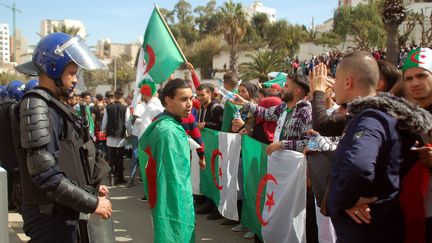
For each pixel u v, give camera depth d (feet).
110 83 185.68
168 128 10.49
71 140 8.00
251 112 16.03
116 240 16.57
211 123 20.53
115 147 27.78
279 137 13.64
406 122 6.56
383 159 6.46
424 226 6.95
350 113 7.13
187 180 10.53
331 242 11.68
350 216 6.77
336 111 9.21
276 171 13.39
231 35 133.90
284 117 13.73
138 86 24.82
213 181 18.98
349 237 6.88
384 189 6.57
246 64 127.24
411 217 6.84
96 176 8.75
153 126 10.84
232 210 16.88
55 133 7.68
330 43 135.95
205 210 20.43
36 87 8.09
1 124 9.12
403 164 6.72
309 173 11.35
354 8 136.77
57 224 7.82
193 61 158.92
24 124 7.27
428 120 6.58
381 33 121.60
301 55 141.59
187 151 10.66
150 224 18.74
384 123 6.51
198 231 17.51
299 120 12.89
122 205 22.20
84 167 8.36
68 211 7.89
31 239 8.00
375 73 7.54
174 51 19.56
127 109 27.96
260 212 14.48
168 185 10.25
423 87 8.41
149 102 25.52
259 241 15.31
